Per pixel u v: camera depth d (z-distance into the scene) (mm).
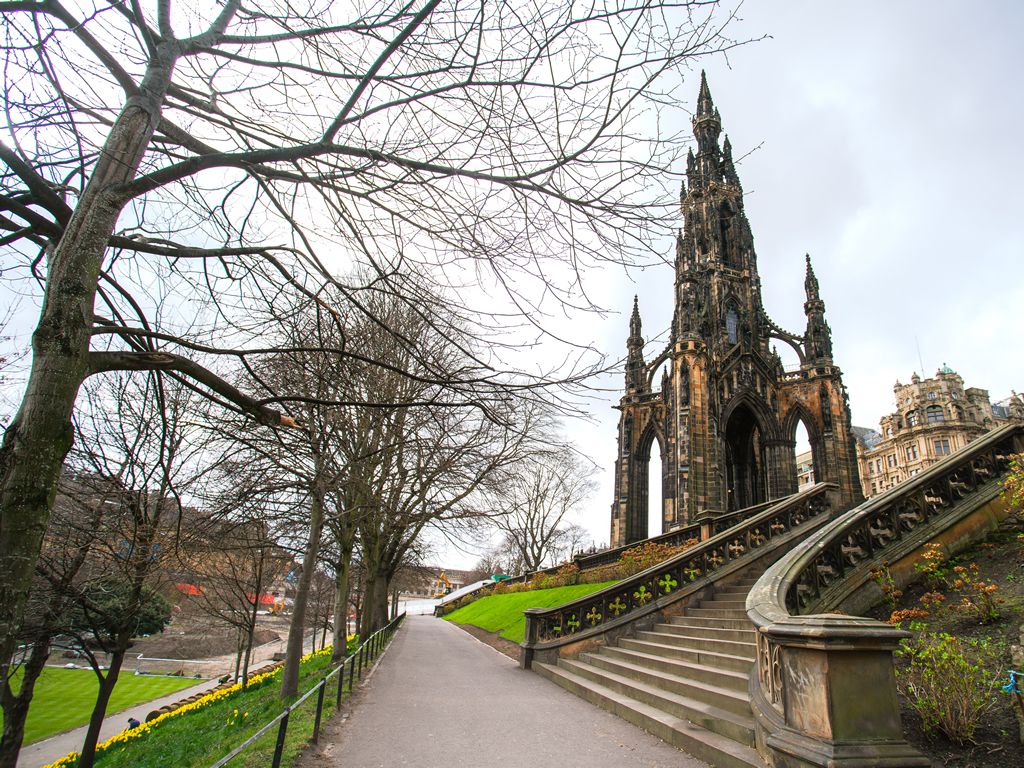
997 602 7805
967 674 5930
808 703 5250
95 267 4043
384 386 12516
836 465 45188
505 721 9305
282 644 60750
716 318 50062
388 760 7109
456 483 17250
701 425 41781
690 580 15391
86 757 11023
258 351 5219
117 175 4297
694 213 54250
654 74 4965
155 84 4613
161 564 11508
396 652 20953
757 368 48344
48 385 3621
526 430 9727
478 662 18109
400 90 5195
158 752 13023
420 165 5352
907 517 10438
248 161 5129
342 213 5793
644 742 7926
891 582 9344
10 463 3443
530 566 64750
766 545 16234
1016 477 10070
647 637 13258
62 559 11164
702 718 7727
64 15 4270
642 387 53562
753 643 9672
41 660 10531
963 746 5539
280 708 11430
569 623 15445
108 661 44812
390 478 17141
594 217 5570
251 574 25703
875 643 5070
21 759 21438
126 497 10617
